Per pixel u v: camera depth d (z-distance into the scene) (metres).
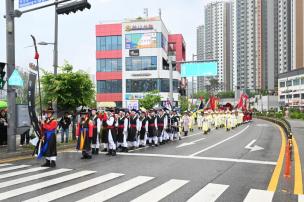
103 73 58.88
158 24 56.84
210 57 108.75
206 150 15.05
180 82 66.75
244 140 19.98
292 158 12.11
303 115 51.28
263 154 13.69
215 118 33.06
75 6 12.95
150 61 57.06
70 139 19.89
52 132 10.91
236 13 106.56
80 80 18.67
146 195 7.20
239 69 106.50
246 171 9.97
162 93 56.56
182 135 24.59
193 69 31.05
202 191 7.57
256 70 103.88
